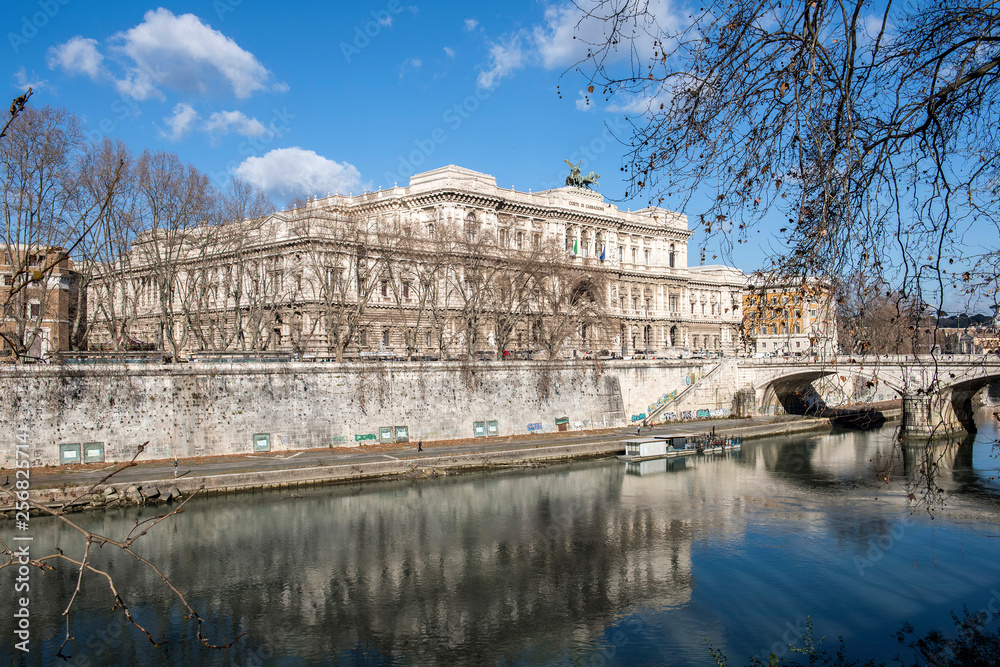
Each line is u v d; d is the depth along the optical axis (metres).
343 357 76.56
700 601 38.78
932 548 47.09
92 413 57.03
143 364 59.38
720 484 65.56
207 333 97.62
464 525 51.28
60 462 55.38
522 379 84.25
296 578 41.22
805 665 31.62
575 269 97.88
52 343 78.75
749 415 109.19
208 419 62.31
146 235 83.25
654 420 99.62
